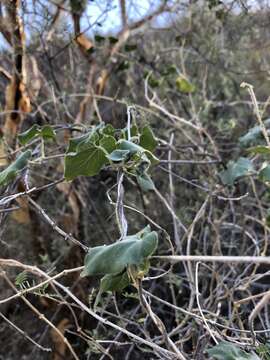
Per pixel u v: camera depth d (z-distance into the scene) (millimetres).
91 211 1597
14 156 1281
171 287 1260
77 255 1452
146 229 678
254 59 1957
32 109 1568
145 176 837
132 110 1153
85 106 1613
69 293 901
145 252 621
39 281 1305
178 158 1649
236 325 1186
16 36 1377
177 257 694
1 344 1490
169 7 1805
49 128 967
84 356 1411
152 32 2053
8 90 1457
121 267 620
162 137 1691
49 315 1462
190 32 1862
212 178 1453
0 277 1413
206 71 1899
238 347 795
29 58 1547
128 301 1447
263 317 1258
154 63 1924
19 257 1434
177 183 1634
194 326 1071
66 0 1558
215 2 1619
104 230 1472
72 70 1724
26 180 922
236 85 1944
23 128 1552
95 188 1640
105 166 972
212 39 1879
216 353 714
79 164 807
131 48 1804
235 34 1777
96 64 1783
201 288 1370
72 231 1479
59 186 1486
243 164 1217
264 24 1702
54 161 1469
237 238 1588
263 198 1603
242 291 1241
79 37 1623
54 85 1636
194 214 1624
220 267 1379
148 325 1304
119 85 1889
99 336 1292
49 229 1487
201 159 1558
